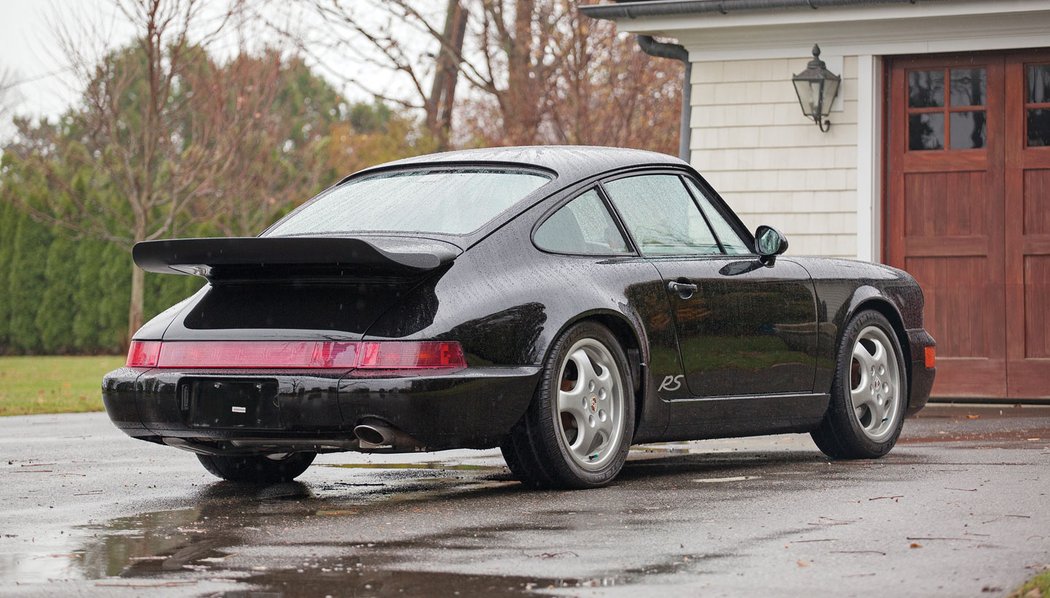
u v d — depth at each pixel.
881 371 7.51
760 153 12.27
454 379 5.47
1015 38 11.52
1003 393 11.68
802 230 12.16
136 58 23.56
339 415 5.46
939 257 11.88
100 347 27.06
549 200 6.12
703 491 5.98
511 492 6.05
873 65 11.93
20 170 29.91
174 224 25.39
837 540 4.65
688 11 11.99
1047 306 11.57
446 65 26.22
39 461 7.75
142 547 4.71
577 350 6.04
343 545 4.69
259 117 23.36
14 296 27.23
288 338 5.61
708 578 4.04
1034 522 4.98
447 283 5.62
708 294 6.59
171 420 5.82
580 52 21.53
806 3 11.61
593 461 6.11
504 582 4.01
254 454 6.35
